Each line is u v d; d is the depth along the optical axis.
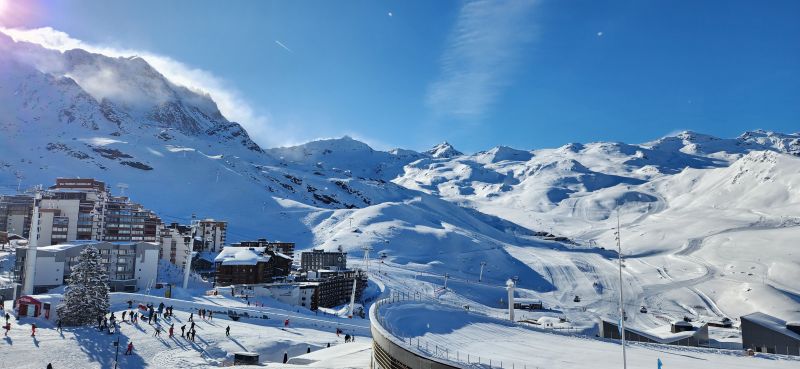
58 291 107.50
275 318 96.81
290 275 178.00
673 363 48.47
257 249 167.00
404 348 39.31
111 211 177.88
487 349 48.53
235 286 128.25
